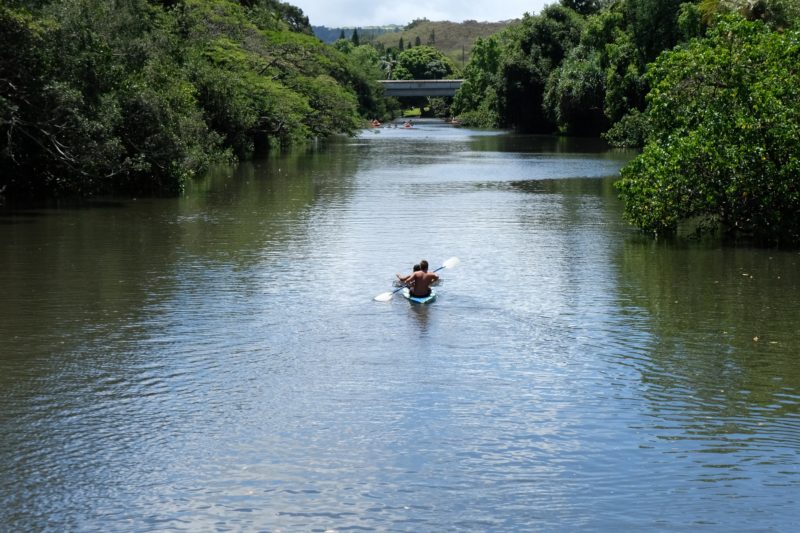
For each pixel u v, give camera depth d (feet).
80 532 28.09
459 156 208.23
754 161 75.87
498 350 47.26
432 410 38.47
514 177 151.23
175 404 39.11
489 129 383.65
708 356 46.14
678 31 244.83
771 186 76.74
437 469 32.58
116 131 119.14
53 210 103.40
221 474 32.14
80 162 108.06
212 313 54.70
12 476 31.94
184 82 161.27
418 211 103.91
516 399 39.83
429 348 47.60
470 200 115.85
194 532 28.12
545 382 42.16
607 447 34.55
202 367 44.21
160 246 78.38
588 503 30.01
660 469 32.58
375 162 186.80
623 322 52.90
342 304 57.16
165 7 214.90
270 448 34.40
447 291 61.00
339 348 47.55
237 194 122.11
